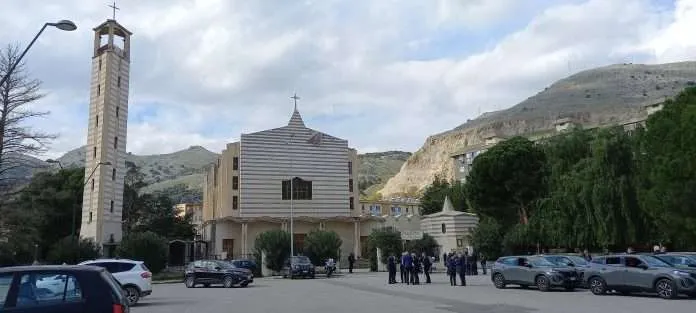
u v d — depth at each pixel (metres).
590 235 41.91
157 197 83.06
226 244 64.44
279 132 68.75
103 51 58.25
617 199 39.81
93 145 56.28
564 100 185.88
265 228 65.62
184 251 71.06
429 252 57.53
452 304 19.97
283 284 36.53
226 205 65.44
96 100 57.34
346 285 33.22
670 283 20.88
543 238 47.03
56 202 62.47
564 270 25.70
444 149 179.75
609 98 173.38
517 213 58.53
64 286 9.33
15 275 9.34
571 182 43.31
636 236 39.25
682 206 32.66
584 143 48.50
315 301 22.44
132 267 22.22
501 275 28.05
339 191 69.81
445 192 92.06
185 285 35.97
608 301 20.42
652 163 36.47
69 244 46.84
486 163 57.62
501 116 186.62
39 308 9.08
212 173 76.50
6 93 34.41
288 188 67.50
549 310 17.67
